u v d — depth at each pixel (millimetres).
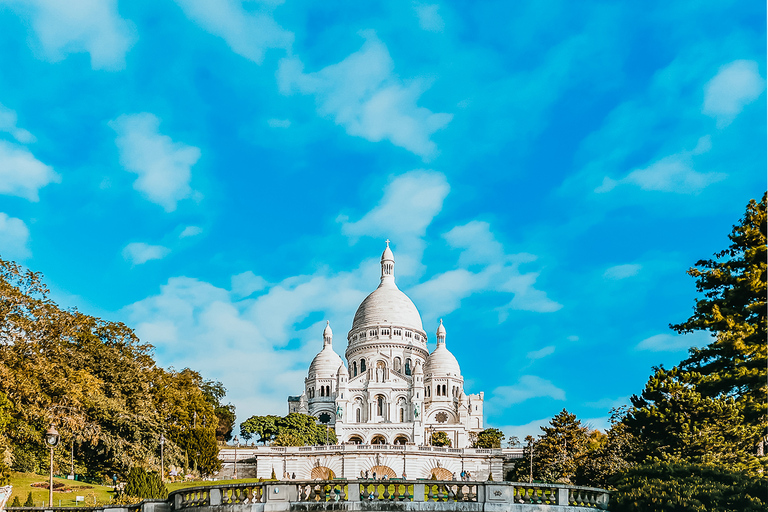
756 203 52375
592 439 111188
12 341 72625
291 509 39625
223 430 171500
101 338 98188
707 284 54375
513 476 124000
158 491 61625
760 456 57156
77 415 74062
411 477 129375
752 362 49062
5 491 49781
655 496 41344
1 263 76250
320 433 174500
